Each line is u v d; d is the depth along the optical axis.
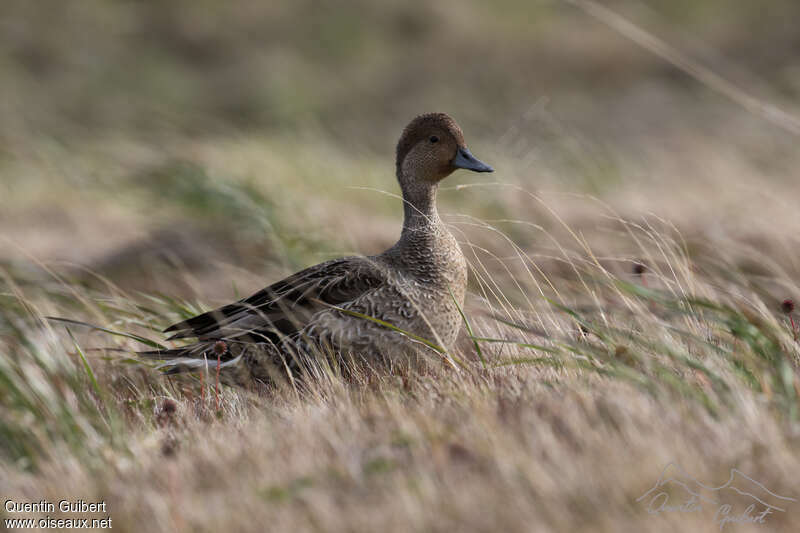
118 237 20.33
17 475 7.81
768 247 14.22
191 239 19.05
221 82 41.81
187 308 12.34
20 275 16.25
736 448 6.63
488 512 6.05
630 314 10.35
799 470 6.30
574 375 8.43
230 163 21.88
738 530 5.75
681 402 7.46
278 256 16.77
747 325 8.67
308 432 7.71
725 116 29.02
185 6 46.66
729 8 39.50
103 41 43.75
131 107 39.03
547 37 40.81
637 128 31.02
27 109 37.50
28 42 42.53
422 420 7.55
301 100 38.88
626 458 6.52
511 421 7.35
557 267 14.26
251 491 6.75
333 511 6.30
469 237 17.30
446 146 10.45
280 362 9.80
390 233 18.45
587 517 5.94
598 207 18.58
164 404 9.26
